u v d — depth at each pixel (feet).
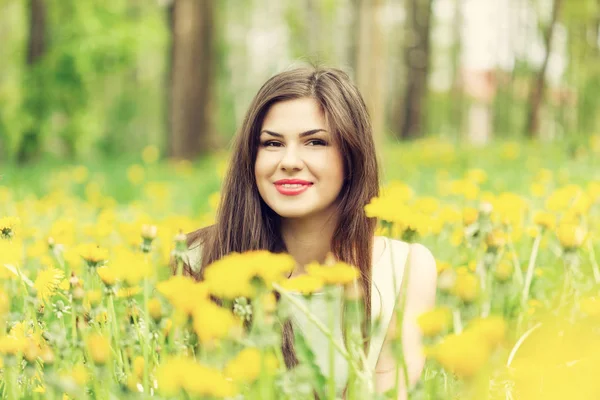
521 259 10.09
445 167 36.45
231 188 8.42
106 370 5.27
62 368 5.87
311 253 8.35
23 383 6.17
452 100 100.58
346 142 7.98
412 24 80.02
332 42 93.76
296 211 7.89
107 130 96.68
